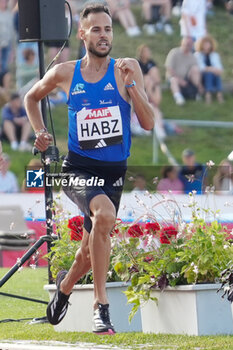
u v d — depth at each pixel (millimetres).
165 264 17875
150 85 59625
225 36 67938
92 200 16219
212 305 17297
